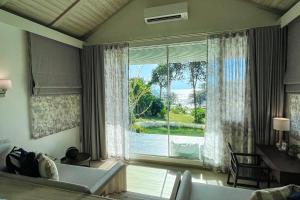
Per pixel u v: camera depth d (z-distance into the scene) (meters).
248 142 3.27
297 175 2.10
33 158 2.26
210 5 3.50
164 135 4.20
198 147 4.09
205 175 3.44
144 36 3.90
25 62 3.08
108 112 4.17
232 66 3.34
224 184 3.13
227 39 3.35
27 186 2.00
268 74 3.18
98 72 4.12
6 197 1.80
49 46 3.47
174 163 3.90
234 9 3.39
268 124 3.20
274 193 1.47
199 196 1.99
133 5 3.95
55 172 2.21
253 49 3.21
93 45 4.13
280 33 3.11
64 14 3.38
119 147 4.16
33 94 3.16
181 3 3.45
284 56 3.11
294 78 2.78
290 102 2.99
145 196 2.63
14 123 2.89
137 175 3.50
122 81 4.00
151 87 4.26
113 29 4.11
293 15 2.64
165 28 3.76
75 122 4.12
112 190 2.46
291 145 2.68
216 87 3.46
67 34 3.98
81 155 3.58
